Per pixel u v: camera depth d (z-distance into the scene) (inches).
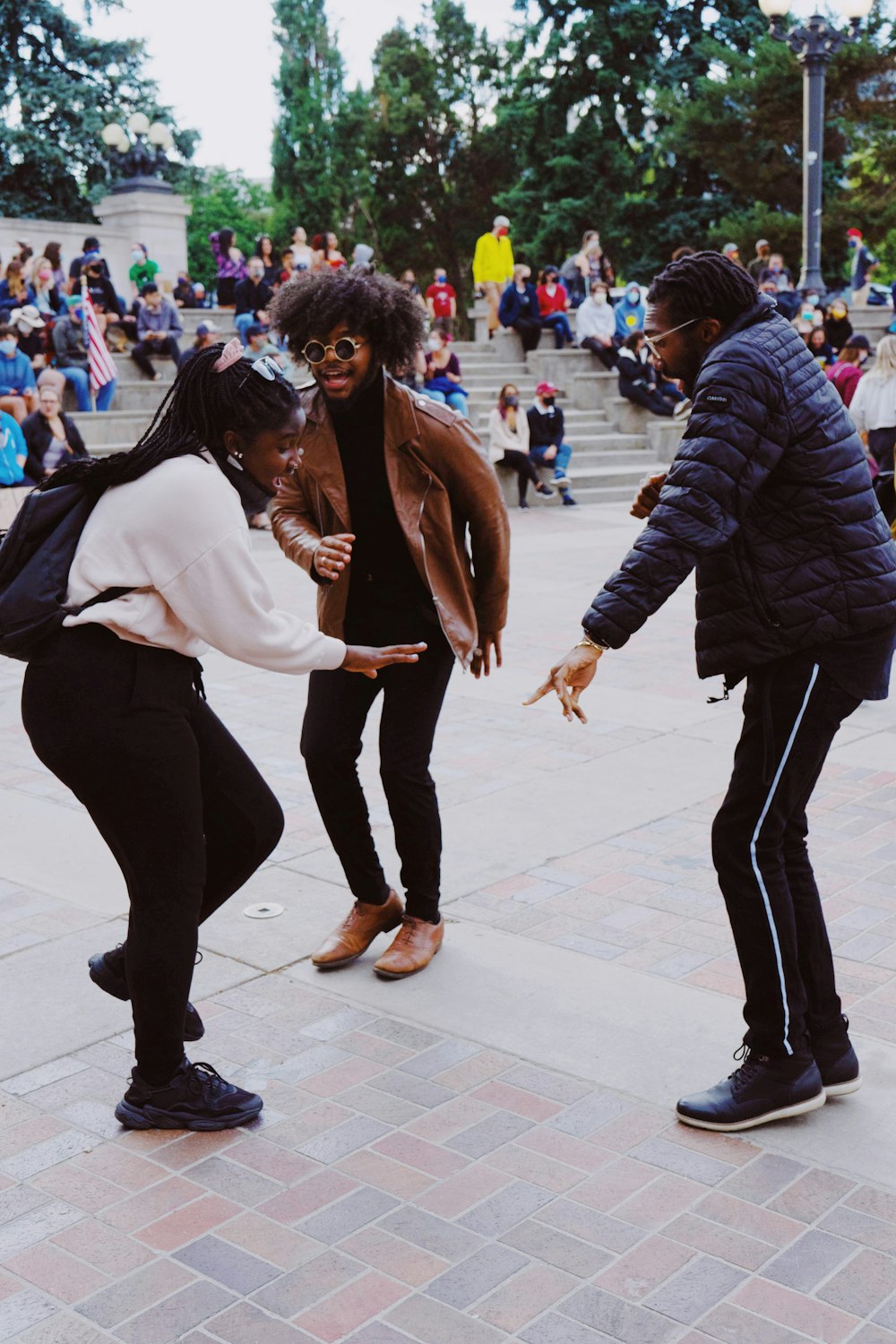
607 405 696.4
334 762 133.9
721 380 96.4
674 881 158.6
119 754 98.3
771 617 100.5
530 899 154.6
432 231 1926.7
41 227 945.5
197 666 104.5
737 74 1237.7
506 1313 85.7
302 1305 86.8
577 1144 105.5
